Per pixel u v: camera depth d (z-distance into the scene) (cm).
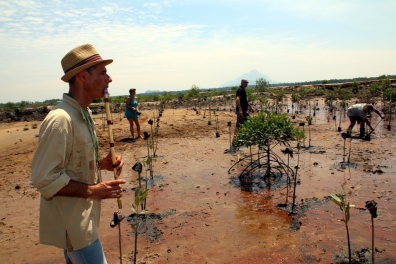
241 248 474
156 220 586
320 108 2528
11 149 1393
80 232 260
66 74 262
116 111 3133
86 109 282
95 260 270
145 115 2283
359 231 502
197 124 1716
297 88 4600
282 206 614
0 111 4269
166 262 450
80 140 261
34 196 765
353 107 1233
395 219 534
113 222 376
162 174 879
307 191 689
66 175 246
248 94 2205
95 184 288
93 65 271
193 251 474
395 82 3325
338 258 434
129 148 1244
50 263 470
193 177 838
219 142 1275
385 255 434
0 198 763
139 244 504
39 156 239
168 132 1542
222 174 851
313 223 538
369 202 378
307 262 430
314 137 1284
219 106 3062
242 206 630
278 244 479
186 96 4328
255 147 1152
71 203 257
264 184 754
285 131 764
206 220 576
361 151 1008
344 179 751
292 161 940
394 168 811
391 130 1346
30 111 3741
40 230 265
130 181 830
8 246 525
